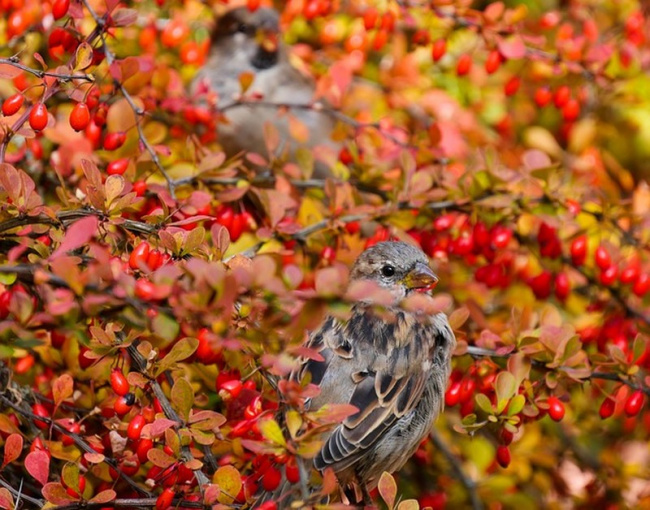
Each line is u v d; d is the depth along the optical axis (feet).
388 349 31.01
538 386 29.40
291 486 24.57
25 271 23.03
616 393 29.91
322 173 49.34
